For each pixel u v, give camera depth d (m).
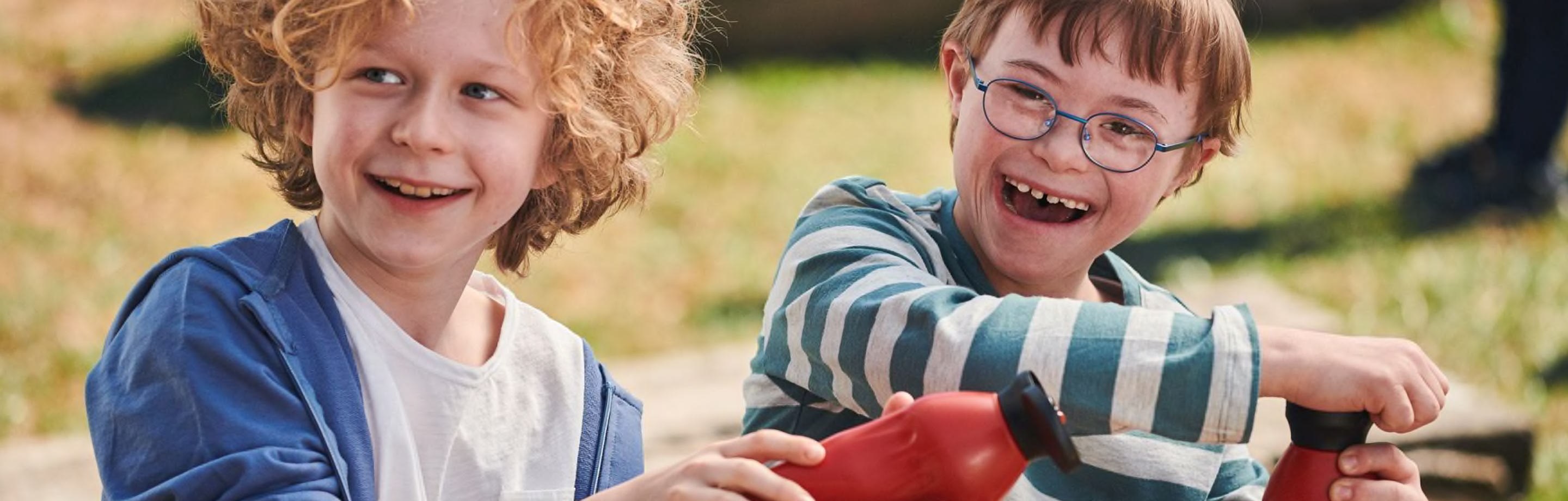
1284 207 6.88
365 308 1.37
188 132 7.57
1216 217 6.71
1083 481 1.59
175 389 1.24
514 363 1.50
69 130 7.50
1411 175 7.32
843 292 1.38
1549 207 6.86
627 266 6.09
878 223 1.54
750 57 8.86
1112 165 1.53
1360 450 1.25
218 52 1.42
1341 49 9.15
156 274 1.33
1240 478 1.70
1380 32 9.38
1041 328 1.24
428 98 1.28
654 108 1.53
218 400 1.23
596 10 1.37
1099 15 1.50
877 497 1.07
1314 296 5.90
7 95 7.84
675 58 1.56
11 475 3.12
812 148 7.51
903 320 1.30
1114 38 1.51
